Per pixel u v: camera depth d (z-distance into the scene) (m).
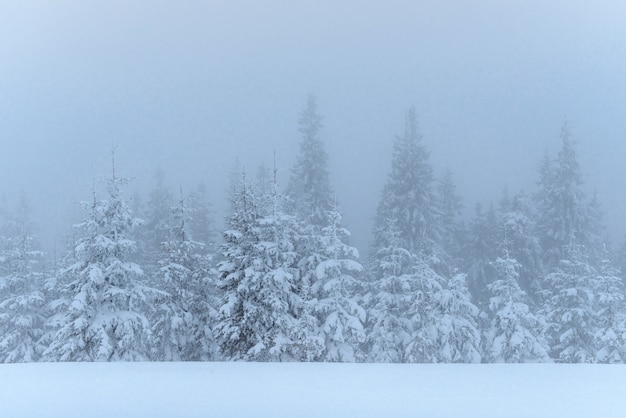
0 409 7.96
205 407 7.97
